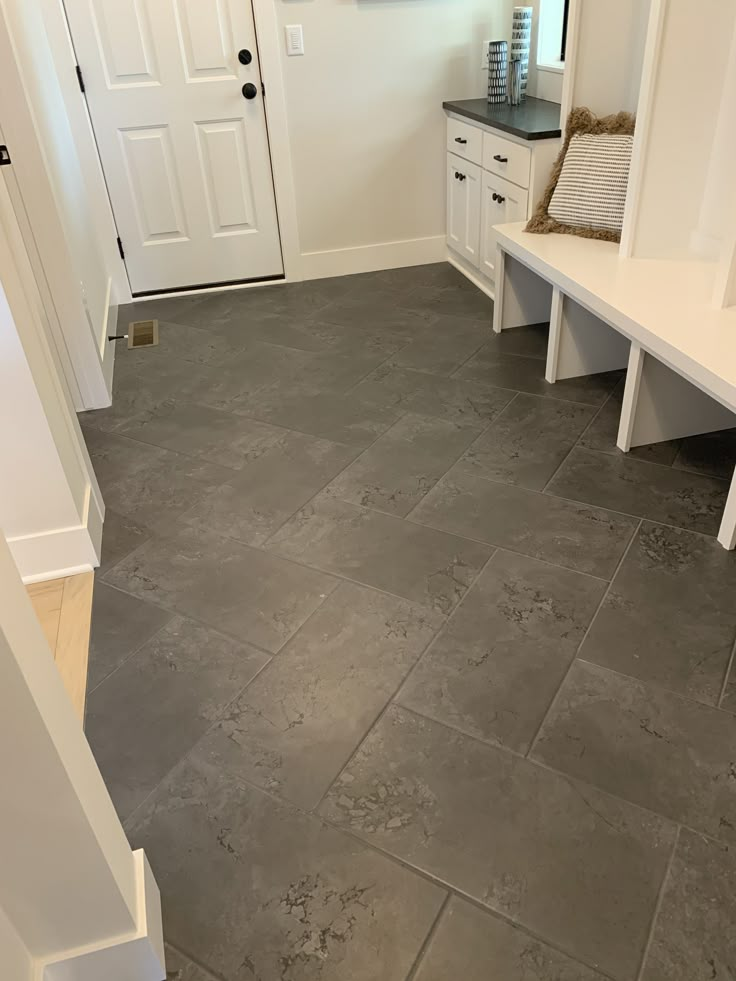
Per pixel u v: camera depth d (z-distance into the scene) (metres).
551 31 3.52
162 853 1.32
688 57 2.21
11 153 2.39
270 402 2.79
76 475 2.02
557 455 2.37
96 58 3.29
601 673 1.60
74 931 1.06
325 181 3.77
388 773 1.43
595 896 1.21
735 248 2.06
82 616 1.85
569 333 2.72
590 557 1.93
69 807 0.94
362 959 1.16
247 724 1.54
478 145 3.44
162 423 2.70
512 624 1.74
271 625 1.78
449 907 1.21
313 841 1.32
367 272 4.05
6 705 0.83
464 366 2.97
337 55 3.49
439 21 3.54
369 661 1.67
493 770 1.42
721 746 1.44
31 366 1.76
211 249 3.82
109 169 3.52
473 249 3.73
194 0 3.25
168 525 2.16
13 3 2.47
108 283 3.62
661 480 2.22
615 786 1.38
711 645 1.65
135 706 1.60
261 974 1.15
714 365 1.84
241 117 3.54
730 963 1.12
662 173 2.42
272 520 2.15
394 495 2.22
